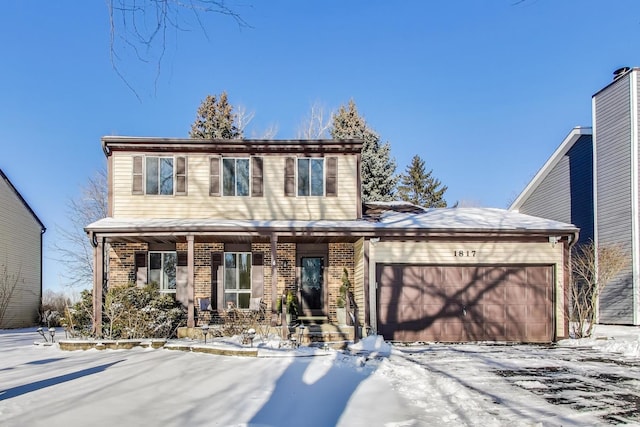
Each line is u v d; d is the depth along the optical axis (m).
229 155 17.66
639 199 20.05
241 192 17.56
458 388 8.95
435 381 9.57
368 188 37.66
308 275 18.09
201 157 17.59
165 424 6.74
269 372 10.06
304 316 17.77
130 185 17.31
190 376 9.59
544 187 27.89
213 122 42.19
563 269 16.70
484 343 16.08
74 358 11.69
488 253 16.66
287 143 17.47
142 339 13.55
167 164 17.52
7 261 25.59
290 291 17.41
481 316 16.48
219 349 11.91
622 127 20.97
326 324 16.06
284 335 14.52
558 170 26.56
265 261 17.80
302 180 17.67
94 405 7.50
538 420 7.08
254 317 15.73
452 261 16.52
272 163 17.69
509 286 16.66
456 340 16.34
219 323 17.20
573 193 25.09
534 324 16.55
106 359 11.41
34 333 20.97
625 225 20.58
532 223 17.25
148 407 7.50
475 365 11.62
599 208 22.16
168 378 9.39
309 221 17.14
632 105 20.41
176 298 17.48
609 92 21.83
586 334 17.03
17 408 7.29
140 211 17.23
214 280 17.66
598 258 19.19
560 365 11.66
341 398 8.33
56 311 28.69
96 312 14.96
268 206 17.47
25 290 27.67
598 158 22.36
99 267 15.27
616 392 8.86
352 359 11.81
